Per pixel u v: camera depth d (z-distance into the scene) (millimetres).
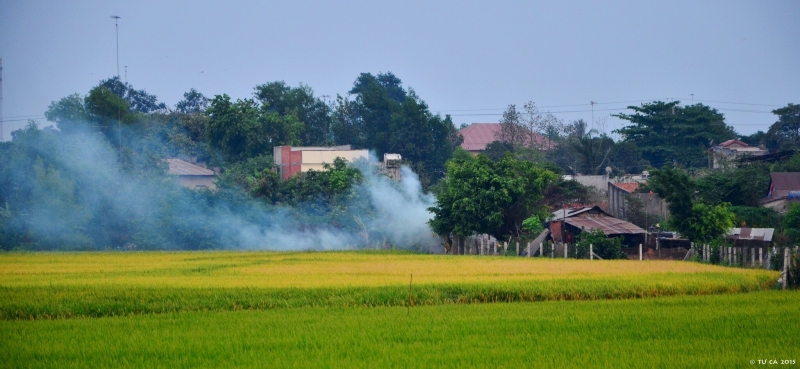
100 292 75938
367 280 88062
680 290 81312
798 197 165500
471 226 150500
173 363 48812
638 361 47656
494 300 77938
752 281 85938
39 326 61781
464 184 152000
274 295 76312
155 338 56188
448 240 162875
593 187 180375
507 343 53656
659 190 141750
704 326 59188
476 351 51094
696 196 170125
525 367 46438
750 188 173750
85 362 49375
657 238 146375
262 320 63750
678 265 109375
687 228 139250
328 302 74750
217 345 53594
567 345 52719
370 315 66438
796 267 86312
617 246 135375
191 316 66438
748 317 63000
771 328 58250
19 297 73188
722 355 49094
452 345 53188
